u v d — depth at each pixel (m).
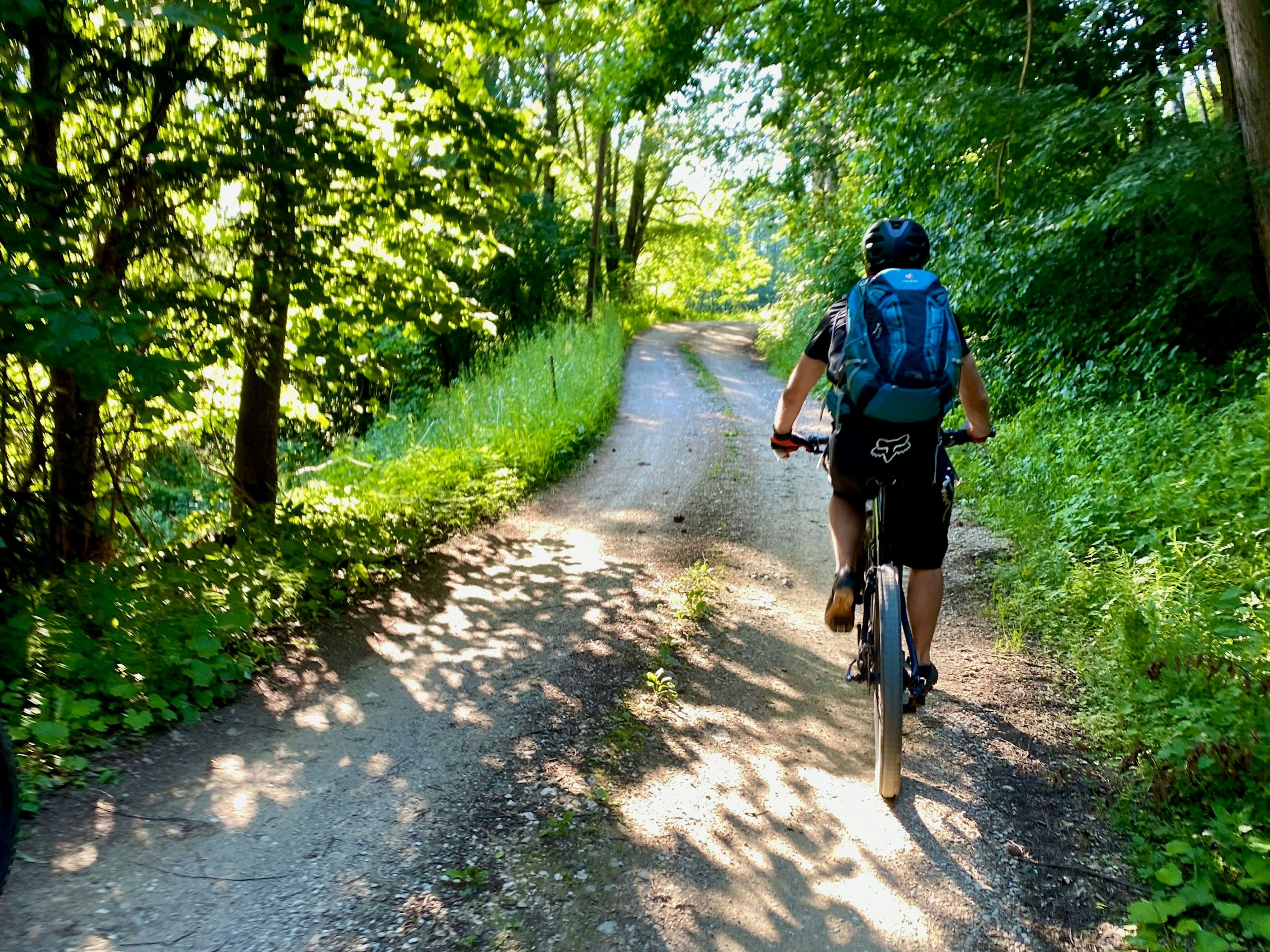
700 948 2.79
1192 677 4.10
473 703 4.47
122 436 7.22
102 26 5.96
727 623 5.72
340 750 3.94
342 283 7.53
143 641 4.50
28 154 5.89
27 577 5.44
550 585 6.44
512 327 22.81
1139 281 9.54
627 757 3.95
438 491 8.62
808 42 11.47
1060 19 10.52
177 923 2.75
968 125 10.20
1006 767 3.90
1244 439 6.96
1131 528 6.43
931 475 3.64
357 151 6.73
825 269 19.05
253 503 7.40
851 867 3.21
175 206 6.54
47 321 4.39
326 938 2.71
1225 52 8.82
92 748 3.76
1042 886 3.12
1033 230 9.83
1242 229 8.55
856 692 4.74
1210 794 3.44
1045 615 5.43
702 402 16.48
